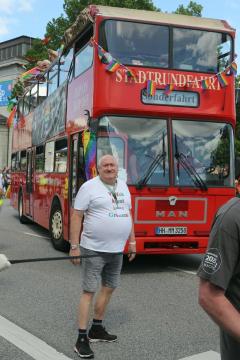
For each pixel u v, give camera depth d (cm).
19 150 1819
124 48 860
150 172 845
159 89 863
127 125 849
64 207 1045
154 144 855
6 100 4509
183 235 854
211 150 884
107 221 484
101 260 482
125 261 998
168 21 891
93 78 848
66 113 1062
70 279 802
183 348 489
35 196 1438
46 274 840
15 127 1959
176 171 859
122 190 506
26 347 488
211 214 870
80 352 461
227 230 224
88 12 874
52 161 1200
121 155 839
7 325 559
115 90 844
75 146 971
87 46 913
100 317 507
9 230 1512
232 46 923
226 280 223
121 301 667
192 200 859
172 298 687
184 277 835
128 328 551
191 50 894
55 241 1115
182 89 877
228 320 220
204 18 941
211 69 902
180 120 875
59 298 680
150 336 525
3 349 482
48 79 1317
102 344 499
